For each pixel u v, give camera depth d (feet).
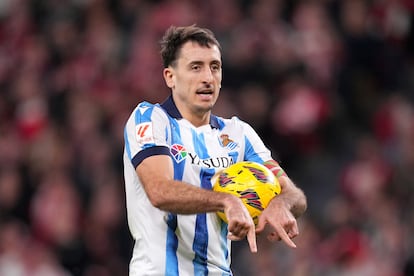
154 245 63.67
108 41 175.22
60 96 168.04
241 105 151.53
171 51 65.36
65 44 180.34
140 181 62.23
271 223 58.85
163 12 171.63
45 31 188.03
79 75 171.32
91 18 181.68
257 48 158.30
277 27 161.48
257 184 61.72
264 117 150.92
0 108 174.70
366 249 127.24
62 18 187.32
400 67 165.68
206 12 168.96
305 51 159.53
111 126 157.07
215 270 64.75
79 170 151.23
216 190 62.23
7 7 197.26
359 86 158.51
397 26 169.89
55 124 164.14
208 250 64.39
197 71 64.34
